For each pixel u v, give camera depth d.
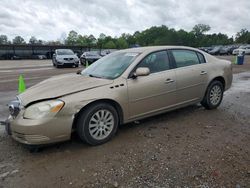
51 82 4.29
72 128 3.79
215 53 44.84
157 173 3.10
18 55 46.53
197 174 3.06
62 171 3.21
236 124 4.79
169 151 3.68
